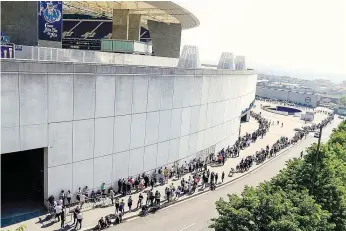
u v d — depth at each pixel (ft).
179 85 89.71
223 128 123.95
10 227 56.13
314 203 49.21
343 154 75.97
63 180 64.90
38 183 70.33
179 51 168.14
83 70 63.82
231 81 124.88
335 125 248.73
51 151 61.72
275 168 116.57
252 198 45.03
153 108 82.07
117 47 112.37
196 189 87.51
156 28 166.61
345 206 53.11
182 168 95.81
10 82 53.52
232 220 42.42
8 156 78.28
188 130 98.12
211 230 65.67
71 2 138.41
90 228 60.03
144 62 108.27
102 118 69.56
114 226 63.10
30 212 62.28
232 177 100.22
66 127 63.21
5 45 64.75
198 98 100.12
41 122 59.00
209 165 110.11
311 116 254.68
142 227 64.13
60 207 60.44
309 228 43.62
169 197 77.15
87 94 65.51
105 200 71.72
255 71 202.28
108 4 130.31
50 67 58.44
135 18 148.87
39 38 81.76
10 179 75.31
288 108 309.63
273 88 487.61
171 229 64.75
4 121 53.83
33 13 79.61
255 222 42.50
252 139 156.04
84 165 68.18
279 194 47.50
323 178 57.26
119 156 75.46
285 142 152.66
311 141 173.58
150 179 84.94
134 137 78.28
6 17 79.87
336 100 554.87
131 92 74.84
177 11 129.39
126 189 76.07
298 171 59.31
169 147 90.84
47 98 59.11
